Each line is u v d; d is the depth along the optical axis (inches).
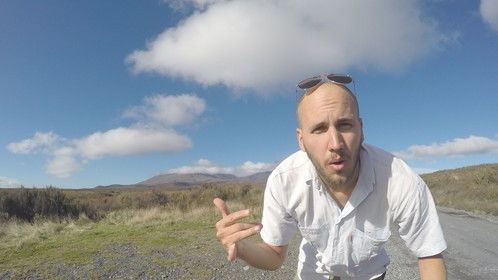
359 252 40.7
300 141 37.2
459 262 127.5
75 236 179.5
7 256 129.3
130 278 102.6
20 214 245.8
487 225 231.1
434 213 37.8
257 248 41.6
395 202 37.4
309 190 39.3
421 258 39.0
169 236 177.0
